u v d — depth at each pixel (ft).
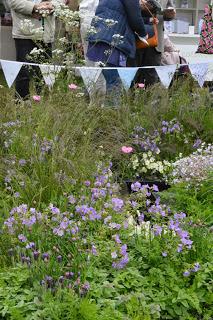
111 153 16.70
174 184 15.40
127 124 18.06
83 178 13.84
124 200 13.24
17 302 9.48
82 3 22.88
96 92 20.03
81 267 10.13
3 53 30.32
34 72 22.00
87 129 16.88
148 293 10.23
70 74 20.80
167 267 10.77
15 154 14.78
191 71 23.47
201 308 10.44
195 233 11.59
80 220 11.50
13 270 10.09
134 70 21.24
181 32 36.91
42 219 10.92
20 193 12.98
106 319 9.22
